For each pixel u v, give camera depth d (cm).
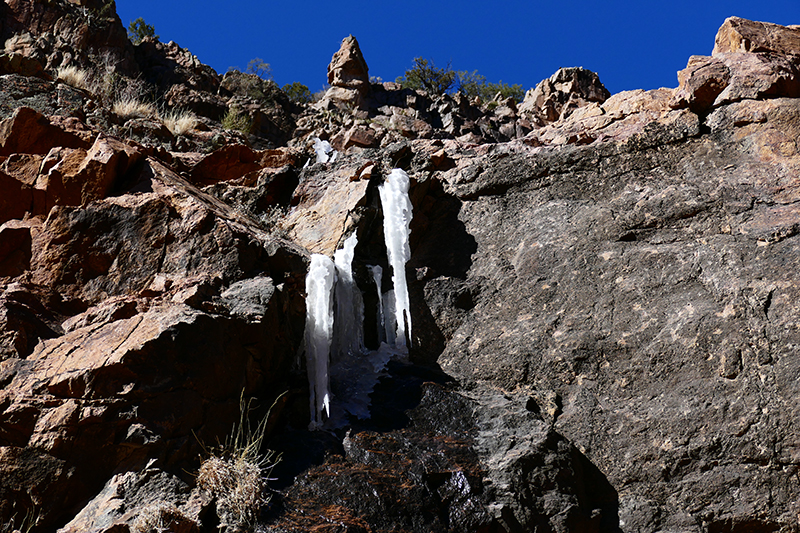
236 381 554
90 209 627
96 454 474
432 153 895
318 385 623
